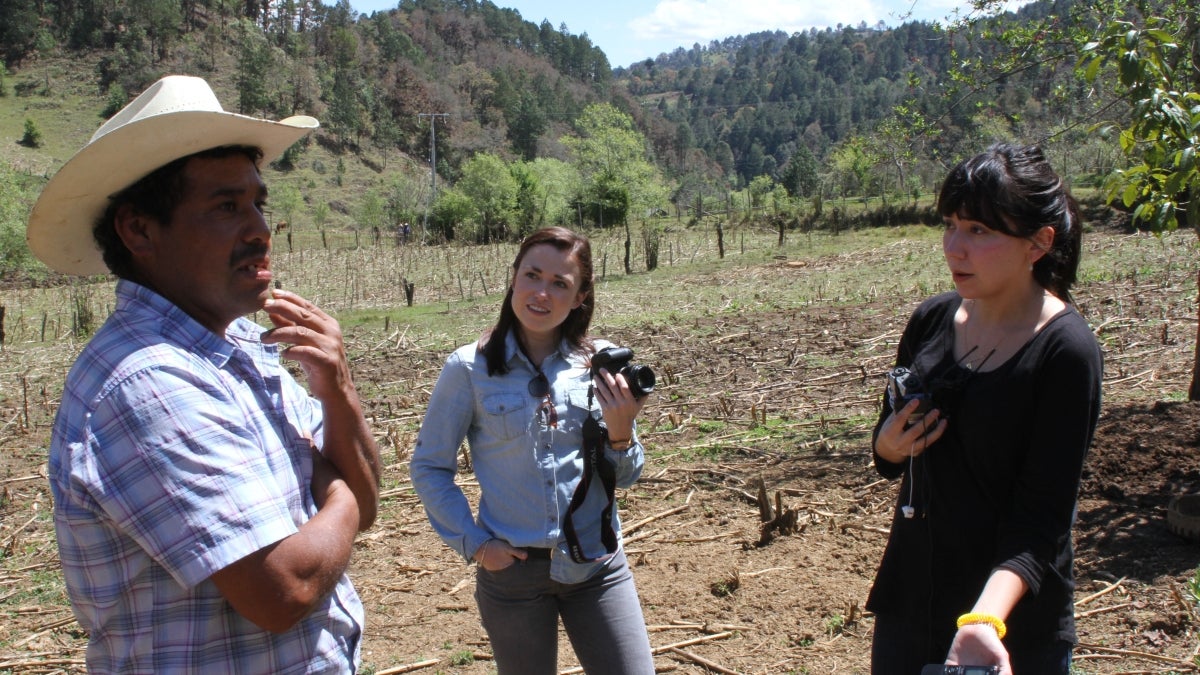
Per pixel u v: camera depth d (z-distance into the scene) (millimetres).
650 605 5305
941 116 10844
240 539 1974
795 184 82688
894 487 6738
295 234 70938
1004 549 2438
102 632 2064
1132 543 5336
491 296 22516
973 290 2539
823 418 8539
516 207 50781
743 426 8883
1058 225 2500
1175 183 5234
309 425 2518
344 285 26906
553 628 3242
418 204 61219
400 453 8352
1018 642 2523
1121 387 8820
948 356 2713
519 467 3166
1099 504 5852
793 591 5312
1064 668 2553
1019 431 2521
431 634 5141
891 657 2758
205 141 2150
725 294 19953
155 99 2141
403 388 11852
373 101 155500
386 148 138375
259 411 2240
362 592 5719
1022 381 2494
